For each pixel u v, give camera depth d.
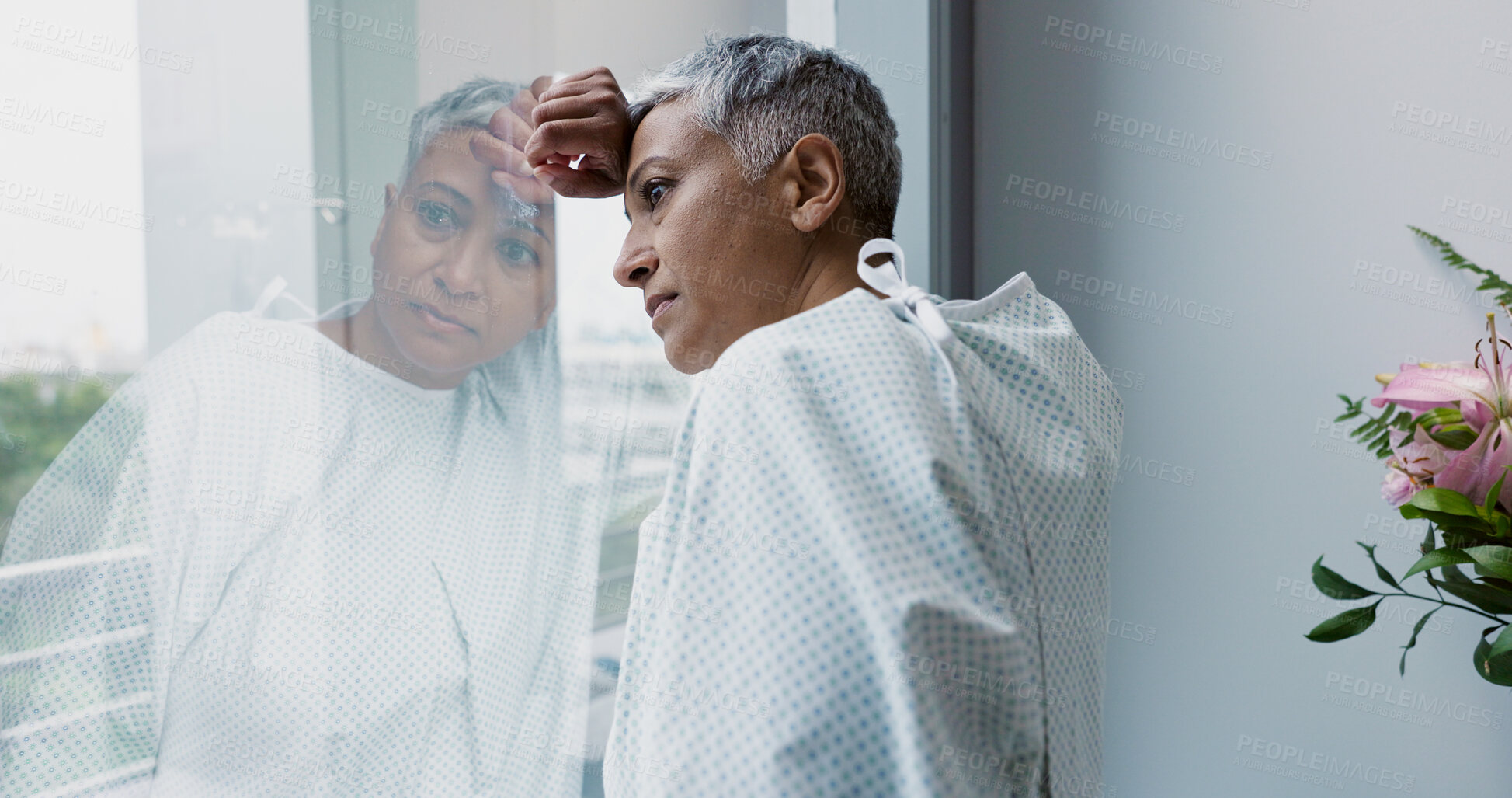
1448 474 0.76
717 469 0.47
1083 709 0.53
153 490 0.70
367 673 0.81
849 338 0.49
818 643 0.43
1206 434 1.27
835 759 0.42
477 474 0.90
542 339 0.96
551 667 0.96
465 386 0.89
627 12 1.00
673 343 0.70
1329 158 1.16
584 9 0.96
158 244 0.69
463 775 0.88
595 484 1.01
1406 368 0.82
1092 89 1.34
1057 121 1.37
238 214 0.73
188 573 0.72
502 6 0.89
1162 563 1.31
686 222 0.66
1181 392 1.28
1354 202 1.14
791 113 0.65
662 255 0.68
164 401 0.70
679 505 0.50
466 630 0.88
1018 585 0.46
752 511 0.45
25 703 0.65
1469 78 1.06
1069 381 0.58
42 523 0.65
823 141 0.64
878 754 0.42
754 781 0.43
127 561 0.69
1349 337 1.16
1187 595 1.29
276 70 0.74
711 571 0.46
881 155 0.70
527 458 0.94
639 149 0.70
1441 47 1.08
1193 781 1.29
